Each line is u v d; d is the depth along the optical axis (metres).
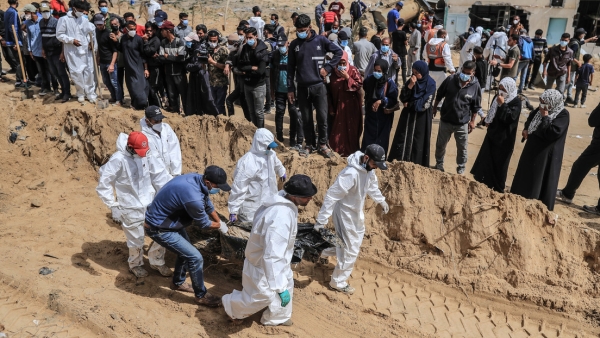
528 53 13.86
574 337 5.91
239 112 11.54
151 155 6.27
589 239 6.56
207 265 6.82
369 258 7.05
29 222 7.83
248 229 6.29
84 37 10.03
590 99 14.97
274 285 4.84
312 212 7.65
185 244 5.66
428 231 7.00
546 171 7.35
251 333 5.57
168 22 9.45
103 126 9.53
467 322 6.14
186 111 9.94
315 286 6.55
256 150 6.21
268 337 5.53
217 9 23.22
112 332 5.52
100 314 5.75
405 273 6.80
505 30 17.44
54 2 13.20
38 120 10.23
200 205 5.42
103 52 10.15
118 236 7.54
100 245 7.25
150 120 6.43
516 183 7.54
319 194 7.66
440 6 25.08
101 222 7.93
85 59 10.16
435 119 11.57
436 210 7.07
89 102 10.51
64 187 9.18
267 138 6.14
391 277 6.84
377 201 6.19
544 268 6.52
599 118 7.47
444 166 9.19
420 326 6.00
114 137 9.46
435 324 6.05
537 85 16.22
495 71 12.97
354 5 17.42
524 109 13.40
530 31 24.19
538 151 7.23
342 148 8.99
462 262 6.74
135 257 6.43
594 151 7.63
